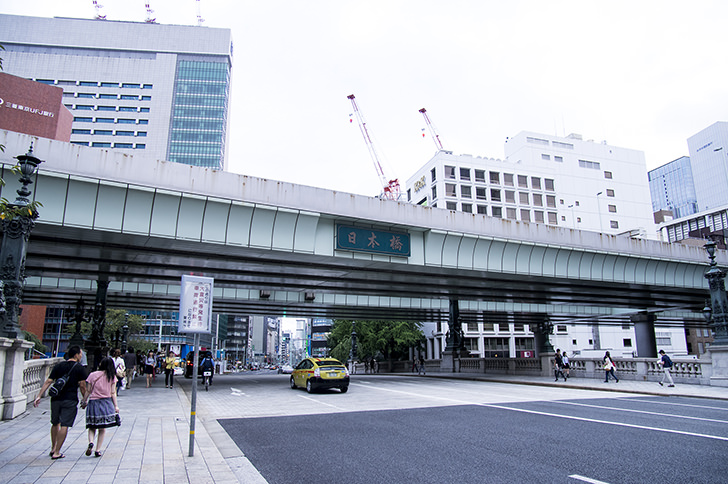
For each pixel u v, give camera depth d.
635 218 89.38
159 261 22.30
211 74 129.75
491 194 79.44
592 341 81.88
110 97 123.50
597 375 26.47
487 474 6.32
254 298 35.03
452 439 8.76
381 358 64.75
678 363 22.48
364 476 6.31
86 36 125.94
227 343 153.25
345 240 20.88
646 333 53.09
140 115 123.44
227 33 133.50
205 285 7.89
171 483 5.84
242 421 11.59
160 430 9.85
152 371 23.20
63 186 15.66
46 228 16.00
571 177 87.38
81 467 6.56
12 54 120.75
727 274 33.62
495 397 17.11
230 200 18.17
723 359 20.16
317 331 143.38
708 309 21.70
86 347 26.38
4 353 10.51
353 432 9.73
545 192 82.69
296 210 19.45
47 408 12.48
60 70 121.81
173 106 125.50
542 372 29.84
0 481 5.77
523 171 82.00
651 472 6.28
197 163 122.81
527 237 25.81
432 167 78.94
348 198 20.77
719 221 102.00
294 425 10.84
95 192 16.17
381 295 35.41
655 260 30.39
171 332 102.19
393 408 13.90
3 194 14.92
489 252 25.00
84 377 7.30
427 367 46.00
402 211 22.16
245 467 6.85
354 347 55.03
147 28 129.50
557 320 63.81
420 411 13.05
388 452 7.74
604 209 87.94
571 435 8.97
